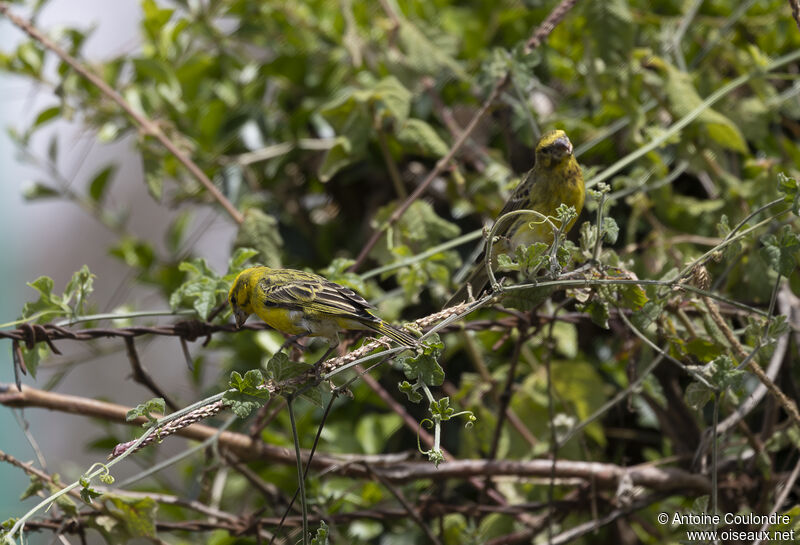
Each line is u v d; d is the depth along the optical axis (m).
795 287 9.12
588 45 10.20
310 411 10.91
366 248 9.59
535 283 6.72
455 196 11.06
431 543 9.74
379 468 9.17
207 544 10.26
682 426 9.66
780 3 11.52
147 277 13.25
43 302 7.97
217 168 12.62
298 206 12.88
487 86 9.72
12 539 6.15
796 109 11.30
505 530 9.55
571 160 8.58
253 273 8.27
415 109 12.15
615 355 10.39
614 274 7.52
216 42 13.08
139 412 6.16
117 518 8.30
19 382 7.76
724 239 7.14
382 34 12.67
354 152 10.16
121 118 12.20
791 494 9.46
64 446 17.47
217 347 12.17
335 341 8.24
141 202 18.66
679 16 12.02
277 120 13.16
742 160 11.19
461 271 10.80
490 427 10.02
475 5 13.26
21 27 10.17
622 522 10.25
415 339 6.60
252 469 10.72
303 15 12.97
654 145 9.20
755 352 7.01
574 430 8.67
